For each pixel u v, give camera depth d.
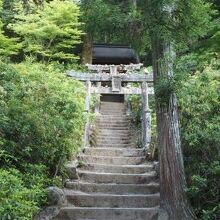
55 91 7.10
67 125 6.82
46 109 6.67
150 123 8.73
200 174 6.01
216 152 6.12
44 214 5.41
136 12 5.12
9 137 5.92
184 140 6.43
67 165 7.03
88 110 9.20
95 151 8.41
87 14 5.28
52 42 13.73
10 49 12.97
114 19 5.15
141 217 5.80
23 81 6.84
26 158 6.12
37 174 5.61
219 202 5.54
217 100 6.41
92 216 5.78
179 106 6.40
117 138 10.51
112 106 13.82
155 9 5.09
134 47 5.82
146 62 15.17
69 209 5.75
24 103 6.48
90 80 9.60
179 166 5.43
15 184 4.31
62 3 13.16
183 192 5.35
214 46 9.09
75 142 7.72
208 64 8.22
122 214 5.82
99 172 7.32
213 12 8.20
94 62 17.34
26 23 13.09
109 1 5.48
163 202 5.39
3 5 15.12
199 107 6.30
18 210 4.01
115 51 17.52
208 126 5.99
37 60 13.91
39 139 6.25
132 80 9.57
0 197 3.97
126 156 8.39
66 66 13.74
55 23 13.25
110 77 9.69
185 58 5.24
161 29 5.06
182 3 5.15
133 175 7.05
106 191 6.62
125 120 11.52
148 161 8.00
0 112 5.79
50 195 5.65
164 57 5.31
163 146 5.47
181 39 5.34
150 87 9.81
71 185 6.60
